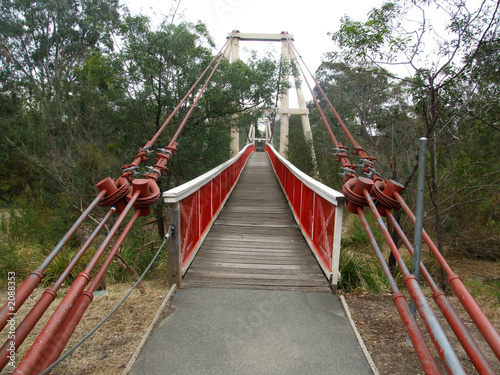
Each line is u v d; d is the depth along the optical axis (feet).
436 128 21.06
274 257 14.43
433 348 8.54
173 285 11.14
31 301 12.26
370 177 11.94
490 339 4.42
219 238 17.33
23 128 30.32
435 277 20.90
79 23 62.34
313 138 49.32
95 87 26.43
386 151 26.94
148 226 27.68
